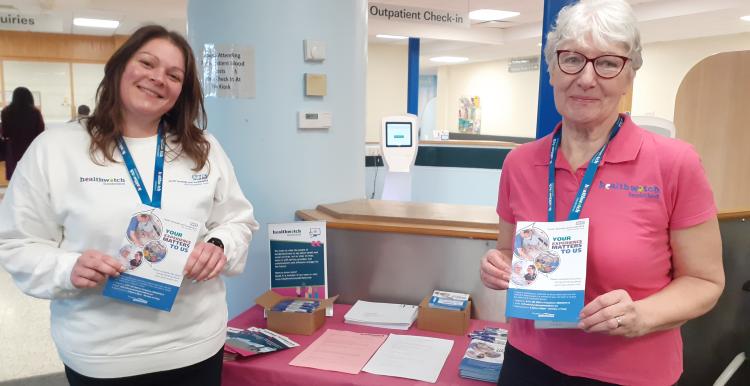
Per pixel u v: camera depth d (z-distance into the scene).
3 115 6.02
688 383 2.17
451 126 15.20
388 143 5.37
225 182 1.50
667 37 8.62
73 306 1.29
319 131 2.58
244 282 2.58
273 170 2.52
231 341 1.88
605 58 1.10
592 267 1.16
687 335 2.14
